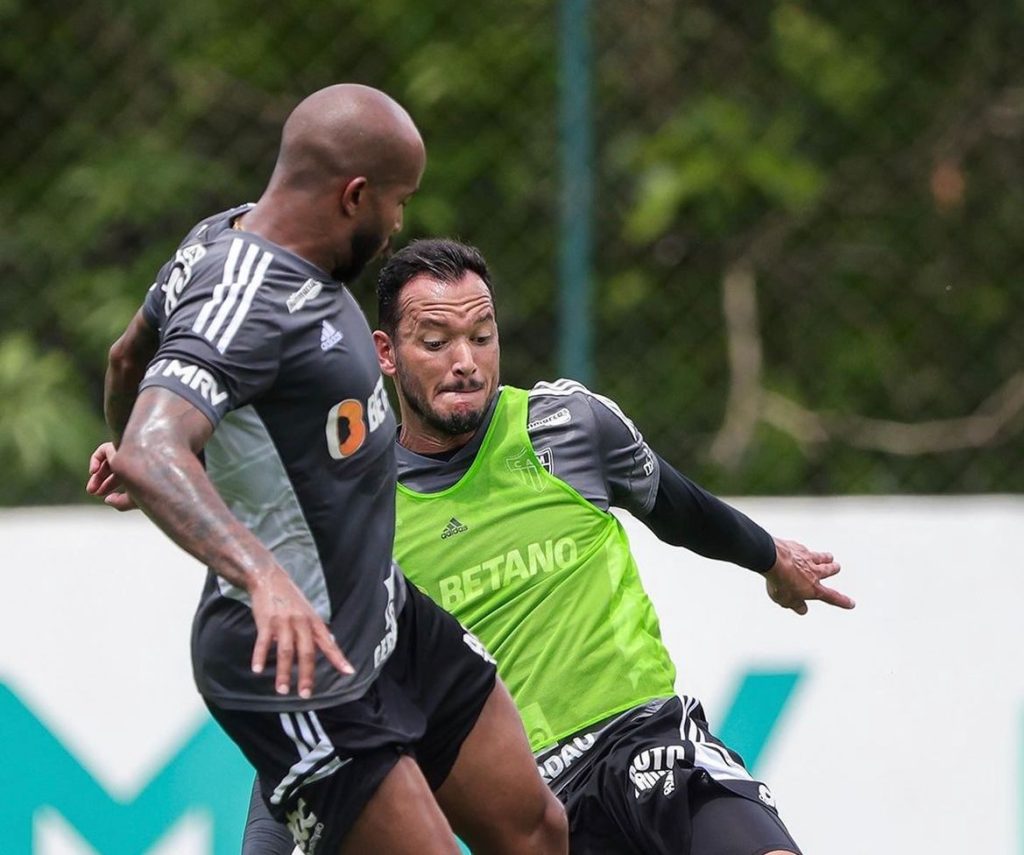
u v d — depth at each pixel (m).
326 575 10.62
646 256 27.45
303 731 10.66
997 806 17.34
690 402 27.00
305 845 11.03
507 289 25.80
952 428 27.16
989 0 28.31
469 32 27.55
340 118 10.30
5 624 17.50
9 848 17.19
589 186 21.36
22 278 27.88
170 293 10.46
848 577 17.64
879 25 28.56
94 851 17.16
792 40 28.19
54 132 28.42
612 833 13.02
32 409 26.28
